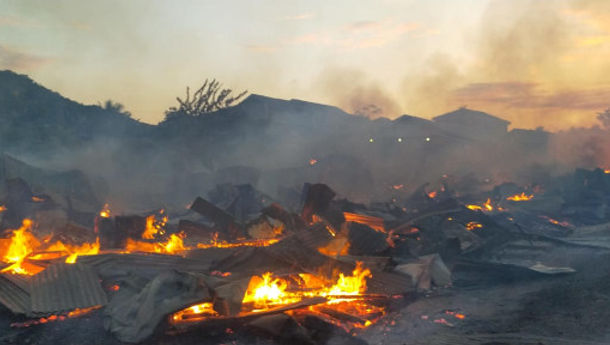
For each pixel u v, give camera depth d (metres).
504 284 11.37
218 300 7.86
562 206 24.22
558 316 8.20
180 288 7.76
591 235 18.69
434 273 11.48
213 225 14.70
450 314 8.69
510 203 25.41
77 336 7.32
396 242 14.08
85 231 13.71
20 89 48.00
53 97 51.31
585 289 9.78
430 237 14.86
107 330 7.50
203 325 7.50
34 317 7.81
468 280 11.92
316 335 7.32
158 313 7.32
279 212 14.55
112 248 12.73
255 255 10.27
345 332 7.48
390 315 8.68
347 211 17.39
